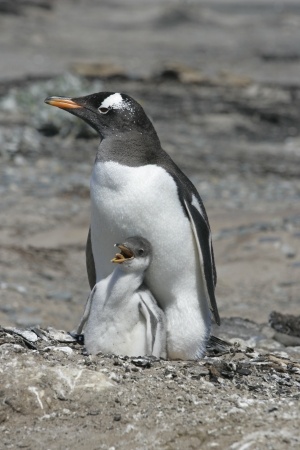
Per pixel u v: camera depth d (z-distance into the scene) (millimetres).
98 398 7152
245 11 78438
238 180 23547
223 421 6758
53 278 15305
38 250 16672
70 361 7738
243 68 43656
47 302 13961
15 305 13555
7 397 7129
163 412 6938
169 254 8016
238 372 7879
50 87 30250
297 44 54781
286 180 23797
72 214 19359
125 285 7965
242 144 27984
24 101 29859
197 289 8312
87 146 26578
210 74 40812
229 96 35094
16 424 6977
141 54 48844
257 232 17469
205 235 8242
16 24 59188
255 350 9500
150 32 60406
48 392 7184
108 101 8281
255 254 16359
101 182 7969
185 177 8438
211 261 8352
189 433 6617
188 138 28203
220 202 21016
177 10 67938
